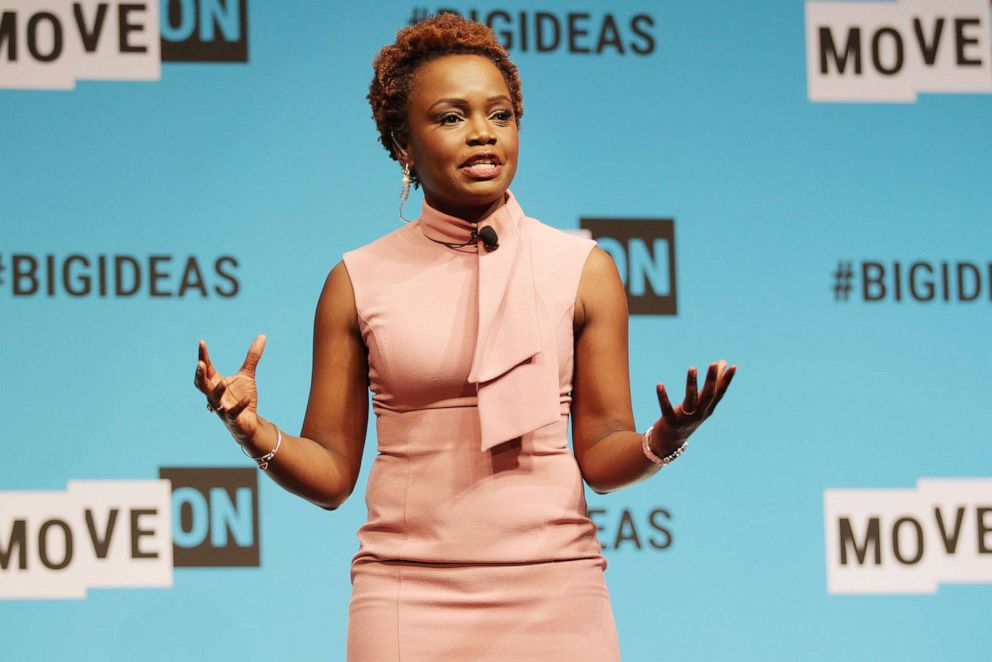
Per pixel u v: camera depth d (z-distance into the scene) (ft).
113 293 33.06
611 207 34.81
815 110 35.76
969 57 36.24
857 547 34.06
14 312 32.68
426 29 20.33
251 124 34.06
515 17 35.19
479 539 18.97
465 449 19.15
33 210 33.09
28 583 31.91
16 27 33.60
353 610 19.65
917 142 35.88
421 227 20.38
